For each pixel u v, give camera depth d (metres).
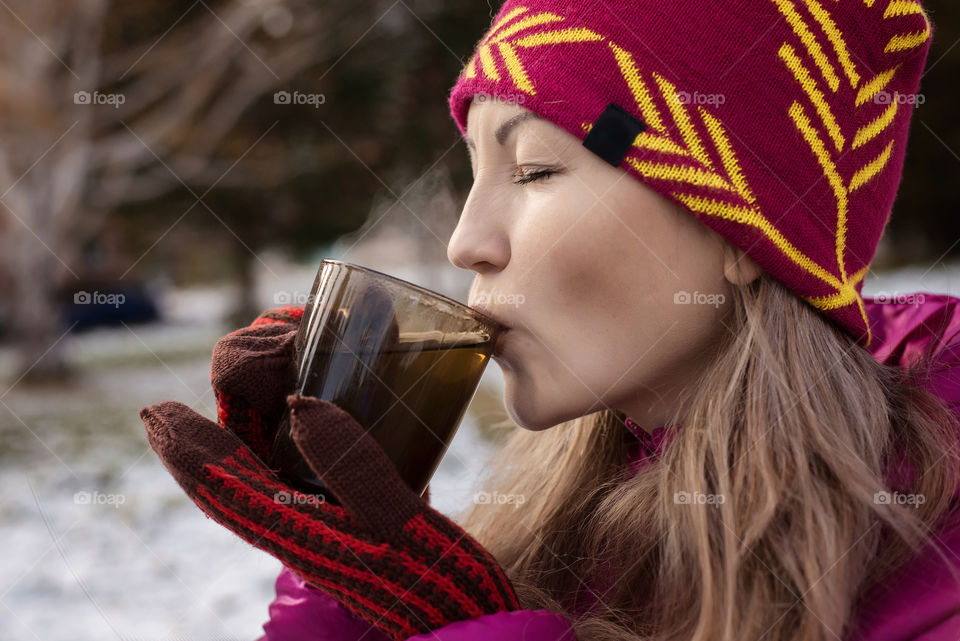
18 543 3.27
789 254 0.74
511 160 0.77
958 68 9.20
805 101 0.74
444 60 8.47
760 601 0.66
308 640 0.93
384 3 8.37
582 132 0.71
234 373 0.79
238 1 7.73
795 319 0.76
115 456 5.05
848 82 0.76
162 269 14.45
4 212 8.14
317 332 0.73
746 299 0.76
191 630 2.47
